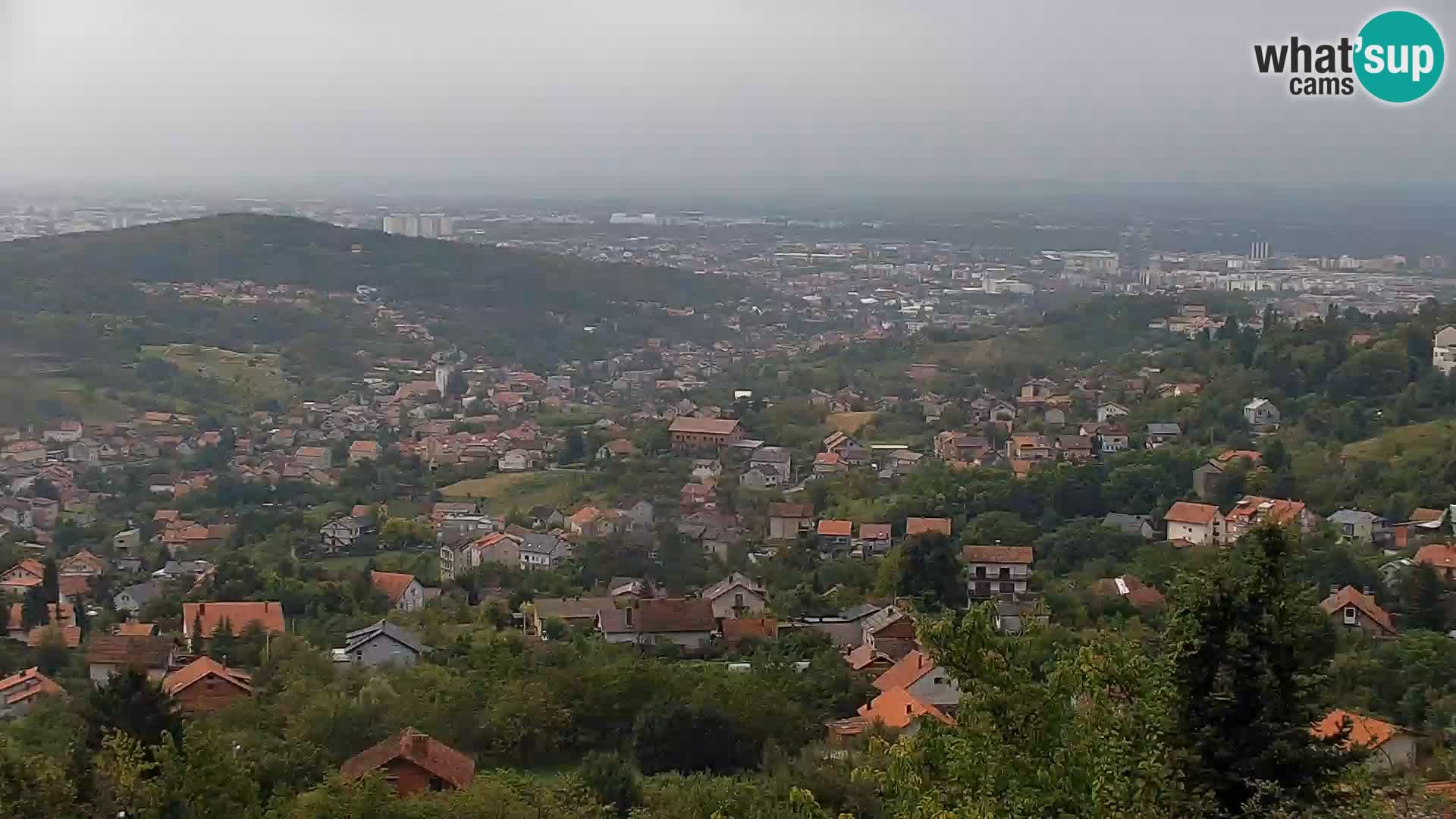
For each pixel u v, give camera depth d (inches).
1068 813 933.2
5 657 3191.4
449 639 3186.5
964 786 981.2
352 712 2257.6
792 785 1854.1
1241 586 987.3
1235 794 967.6
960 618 1081.4
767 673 2491.4
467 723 2261.3
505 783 1985.7
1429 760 1824.6
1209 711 979.3
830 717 2384.4
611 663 2576.3
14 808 1497.3
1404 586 3070.9
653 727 2194.9
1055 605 3164.4
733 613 3390.7
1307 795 956.0
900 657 2760.8
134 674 2116.1
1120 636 1214.3
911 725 2140.7
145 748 1764.3
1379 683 2290.8
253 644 3142.2
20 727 2353.6
